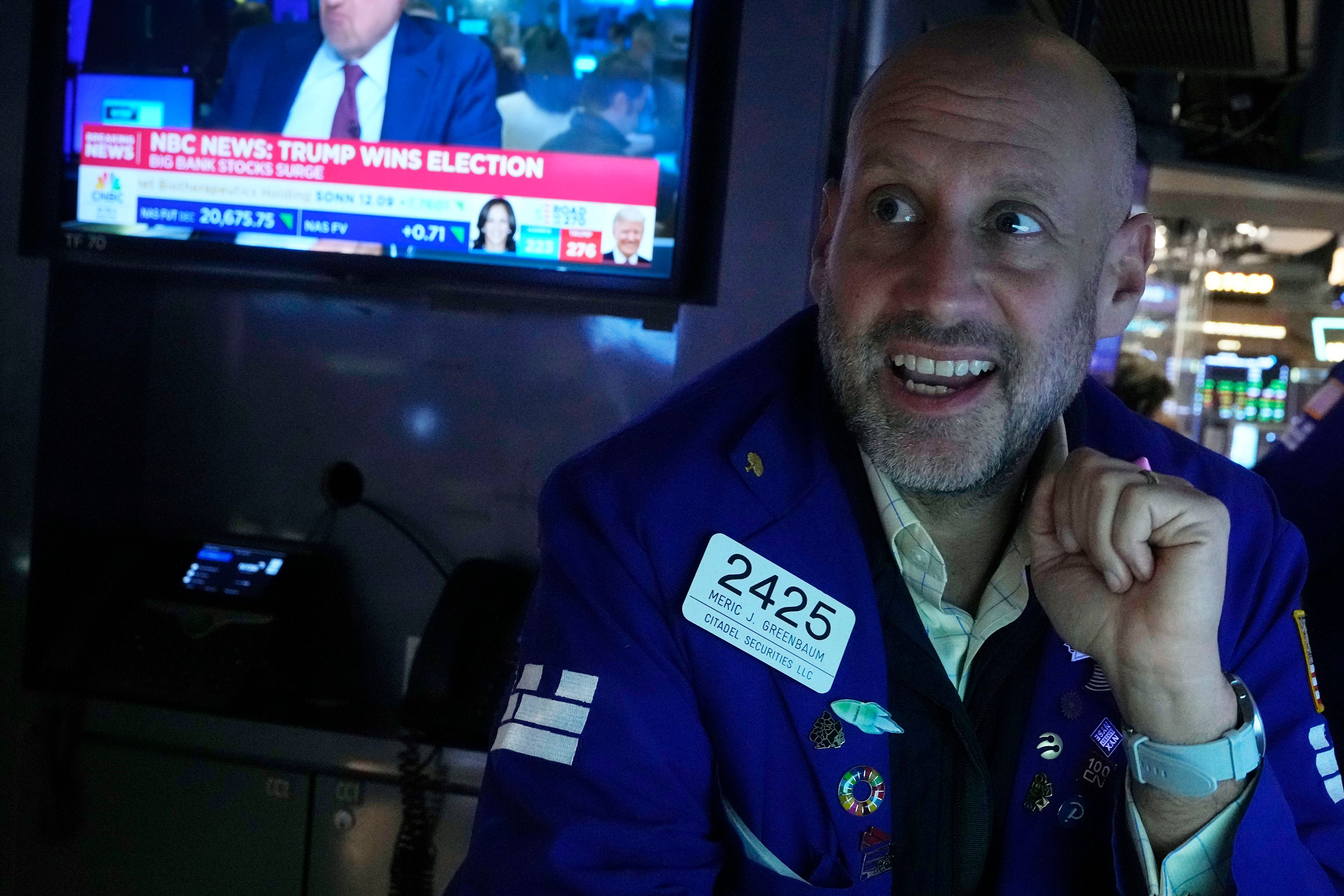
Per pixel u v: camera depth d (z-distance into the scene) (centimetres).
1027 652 97
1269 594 101
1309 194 309
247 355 200
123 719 179
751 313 171
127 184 183
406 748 168
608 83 167
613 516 94
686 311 175
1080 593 89
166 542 204
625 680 89
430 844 167
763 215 169
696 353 176
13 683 185
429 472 192
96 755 180
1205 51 279
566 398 185
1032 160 84
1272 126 375
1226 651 99
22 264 187
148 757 178
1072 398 93
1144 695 87
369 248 176
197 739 177
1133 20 255
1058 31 90
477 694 168
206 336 201
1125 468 88
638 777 86
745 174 169
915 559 96
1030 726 95
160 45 181
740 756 91
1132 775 91
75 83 183
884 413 87
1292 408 638
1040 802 94
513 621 175
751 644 91
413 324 191
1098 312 99
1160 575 85
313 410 197
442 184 174
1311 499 186
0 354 188
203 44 180
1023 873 94
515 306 186
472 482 190
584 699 88
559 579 95
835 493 96
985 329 84
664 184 167
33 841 182
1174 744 86
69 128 184
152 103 182
